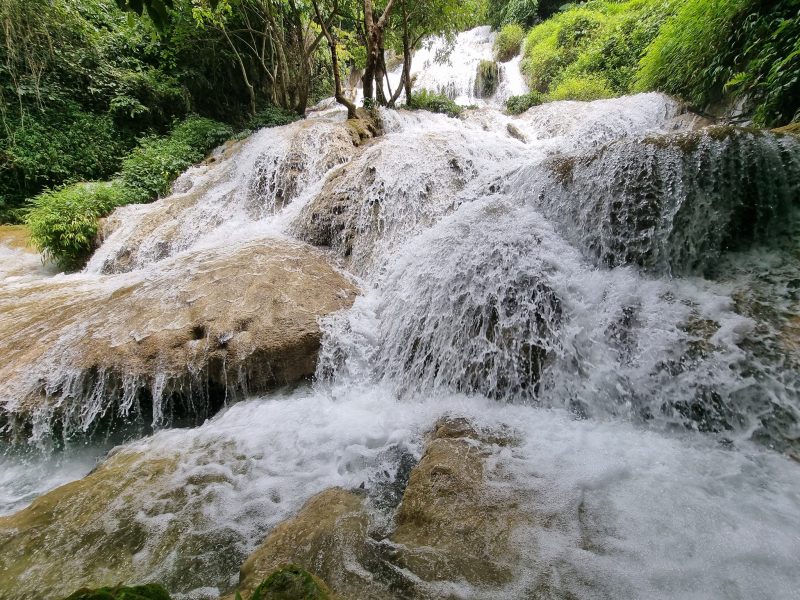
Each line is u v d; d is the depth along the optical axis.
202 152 10.44
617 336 2.99
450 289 3.87
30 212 7.98
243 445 2.94
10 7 8.91
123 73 10.79
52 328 4.14
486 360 3.39
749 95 5.35
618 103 7.73
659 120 6.87
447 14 10.11
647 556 1.65
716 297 2.92
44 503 2.28
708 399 2.51
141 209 7.96
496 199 4.81
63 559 1.90
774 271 2.93
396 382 3.80
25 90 9.24
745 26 5.14
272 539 1.91
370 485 2.46
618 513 1.90
